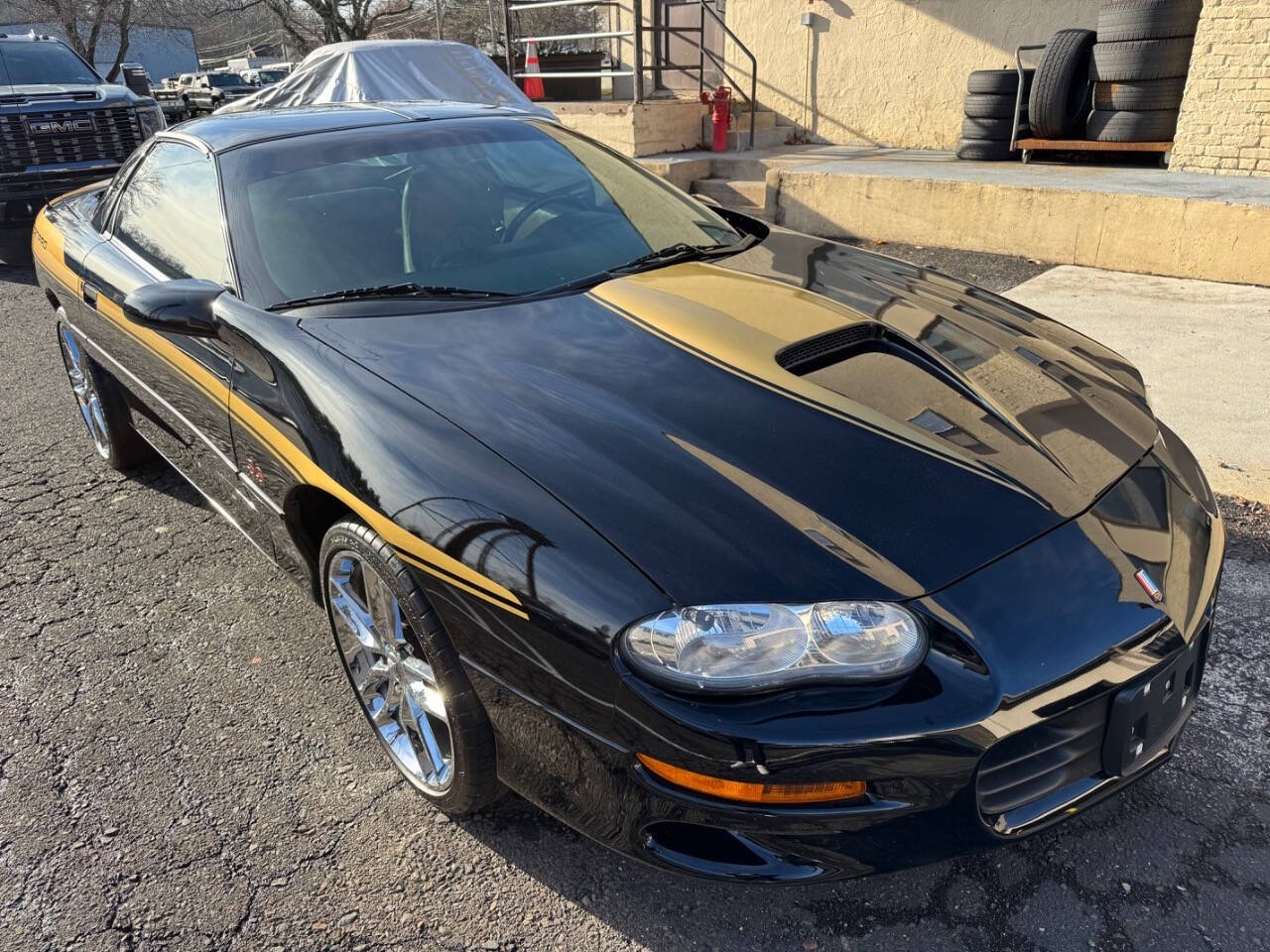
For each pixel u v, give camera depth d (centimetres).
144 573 322
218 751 238
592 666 161
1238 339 480
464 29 2762
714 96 958
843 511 171
